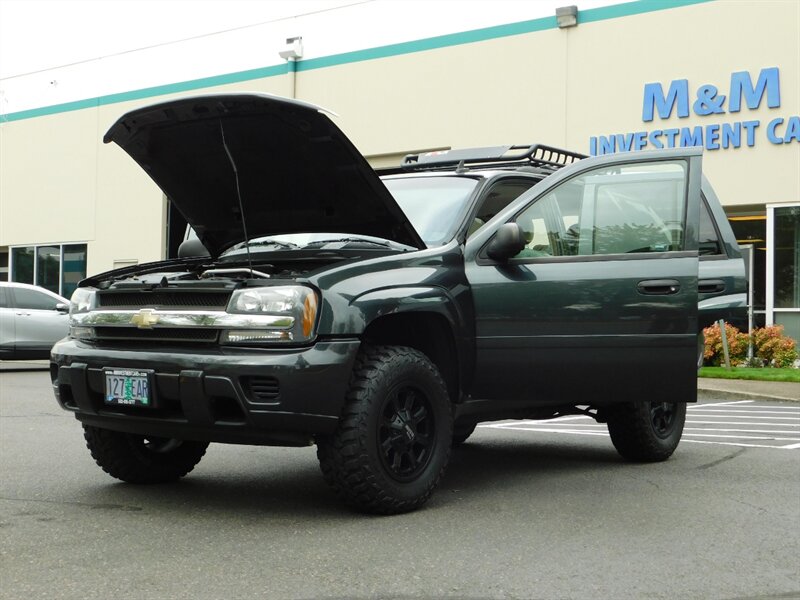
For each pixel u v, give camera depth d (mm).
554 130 18625
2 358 15844
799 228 16031
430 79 20297
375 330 5191
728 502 5316
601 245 5547
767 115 16266
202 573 3832
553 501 5309
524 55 19016
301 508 5051
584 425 9250
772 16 16234
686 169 5480
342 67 21547
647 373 5383
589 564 4016
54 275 27344
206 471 6199
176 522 4711
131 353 4797
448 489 5664
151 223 25375
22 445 7273
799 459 6949
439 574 3844
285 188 5426
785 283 16188
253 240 6051
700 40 16953
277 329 4539
